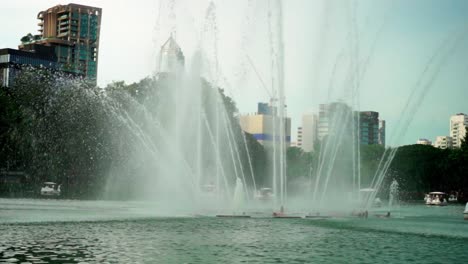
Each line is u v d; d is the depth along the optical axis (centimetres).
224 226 3809
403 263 2422
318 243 2994
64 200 7100
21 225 3556
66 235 3089
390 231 3681
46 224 3634
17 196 7956
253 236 3256
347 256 2573
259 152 11725
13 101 9838
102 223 3781
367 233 3538
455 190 15750
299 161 14662
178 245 2805
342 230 3681
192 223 3962
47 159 9769
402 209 7450
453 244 3039
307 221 4353
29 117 9725
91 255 2423
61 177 9812
